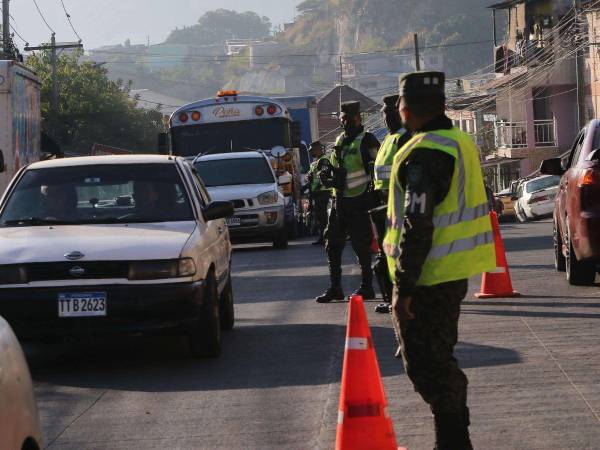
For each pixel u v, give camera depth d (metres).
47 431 16.44
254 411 17.08
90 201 22.95
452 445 12.80
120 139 161.62
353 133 28.42
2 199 23.16
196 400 18.03
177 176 23.52
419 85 12.53
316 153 50.88
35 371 21.38
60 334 20.42
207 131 57.50
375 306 27.88
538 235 54.62
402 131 23.45
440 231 12.42
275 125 57.47
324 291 32.31
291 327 25.33
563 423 15.64
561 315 24.77
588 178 27.64
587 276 29.75
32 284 20.42
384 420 13.05
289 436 15.53
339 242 29.16
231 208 23.53
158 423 16.62
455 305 12.64
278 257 46.84
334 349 22.05
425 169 12.16
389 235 12.73
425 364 12.66
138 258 20.53
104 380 20.11
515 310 25.94
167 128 61.53
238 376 19.83
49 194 23.06
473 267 12.49
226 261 25.22
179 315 20.66
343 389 13.12
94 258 20.47
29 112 43.25
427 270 12.45
